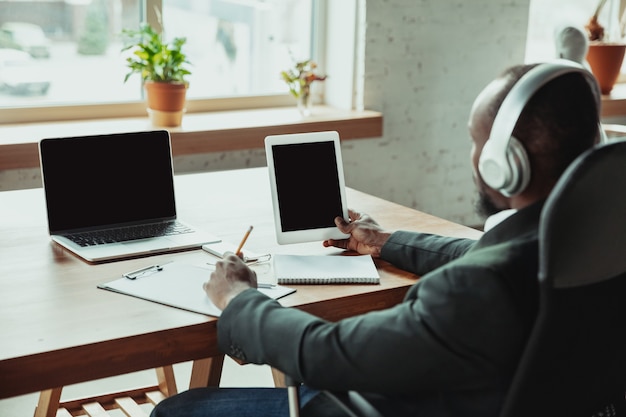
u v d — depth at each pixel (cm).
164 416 163
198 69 406
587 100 121
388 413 135
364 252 197
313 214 201
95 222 206
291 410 141
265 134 377
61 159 202
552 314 112
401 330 123
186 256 192
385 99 428
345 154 418
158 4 387
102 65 382
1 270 178
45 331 148
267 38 421
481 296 116
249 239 205
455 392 127
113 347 146
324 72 439
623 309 127
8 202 230
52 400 220
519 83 122
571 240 112
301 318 140
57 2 364
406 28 423
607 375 133
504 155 123
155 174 215
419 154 445
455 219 468
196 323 154
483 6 441
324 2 430
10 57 360
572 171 112
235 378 298
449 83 444
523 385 116
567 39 393
